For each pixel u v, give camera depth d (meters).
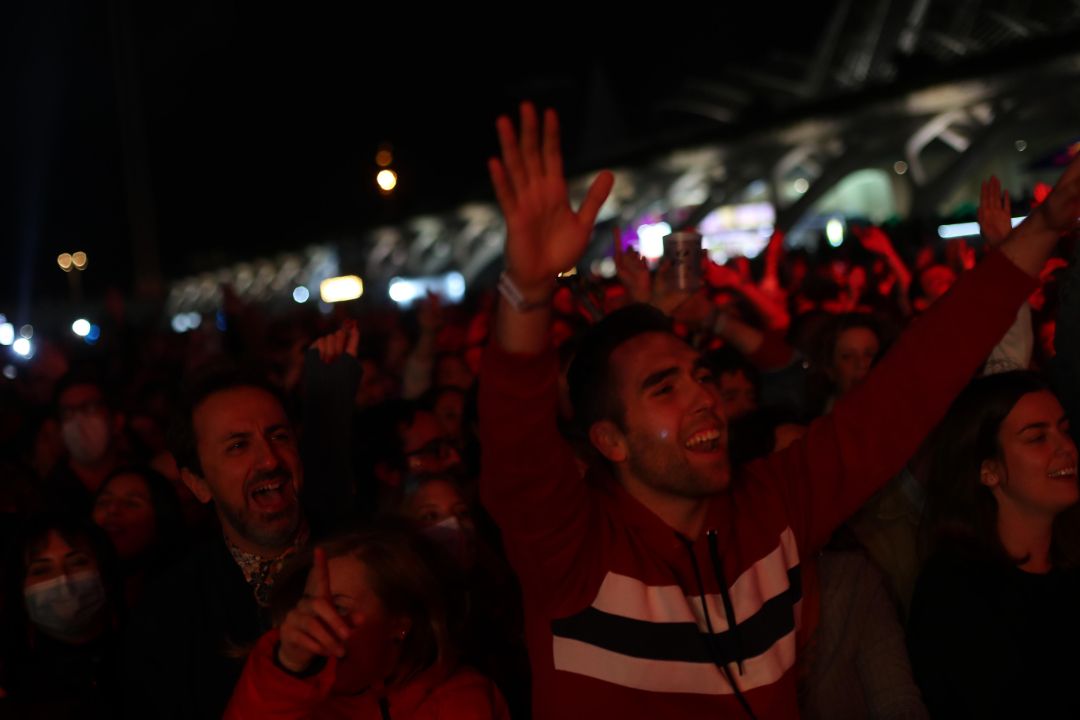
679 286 4.21
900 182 41.97
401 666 2.50
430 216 67.12
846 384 5.29
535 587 2.39
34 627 3.13
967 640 2.97
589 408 2.53
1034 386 3.09
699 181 52.69
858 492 2.56
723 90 62.56
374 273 69.50
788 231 42.47
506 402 2.18
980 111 39.47
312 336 7.98
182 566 3.12
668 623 2.35
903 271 6.59
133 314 33.50
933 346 2.49
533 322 2.12
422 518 3.33
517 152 2.02
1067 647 3.01
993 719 2.92
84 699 3.05
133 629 3.02
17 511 4.44
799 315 6.83
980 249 6.36
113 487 4.12
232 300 10.69
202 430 3.12
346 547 2.48
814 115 43.53
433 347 7.49
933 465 3.19
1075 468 3.04
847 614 2.92
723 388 5.37
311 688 2.29
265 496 3.08
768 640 2.42
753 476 2.65
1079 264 3.09
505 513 2.32
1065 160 24.55
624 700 2.31
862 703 2.89
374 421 4.43
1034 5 44.84
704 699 2.32
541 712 2.39
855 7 55.03
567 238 2.03
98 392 5.60
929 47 49.69
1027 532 3.09
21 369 11.51
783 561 2.51
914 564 3.51
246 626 3.01
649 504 2.48
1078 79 34.19
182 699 2.92
